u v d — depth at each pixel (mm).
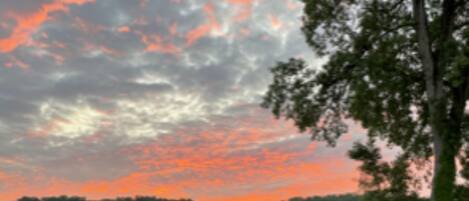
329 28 30281
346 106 31500
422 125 33781
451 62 26797
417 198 34688
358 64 29500
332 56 30453
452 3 29625
